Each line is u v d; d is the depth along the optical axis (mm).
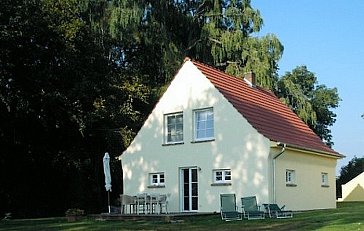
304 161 26500
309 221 17844
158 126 27406
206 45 41719
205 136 25672
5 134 32031
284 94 43781
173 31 43219
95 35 37781
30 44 30172
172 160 26500
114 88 35750
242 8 42500
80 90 32219
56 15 31672
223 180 24688
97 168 37719
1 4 28359
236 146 24328
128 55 43156
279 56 39438
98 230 18250
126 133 35062
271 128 25375
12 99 30078
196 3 44625
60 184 36531
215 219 21156
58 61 32094
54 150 34781
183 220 21047
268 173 23203
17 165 33906
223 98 25109
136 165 28016
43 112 32031
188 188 25844
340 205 35156
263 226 17391
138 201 24359
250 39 39594
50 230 18922
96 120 34594
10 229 19828
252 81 30781
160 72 41062
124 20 36906
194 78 26359
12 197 34062
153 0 41219
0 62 29250
